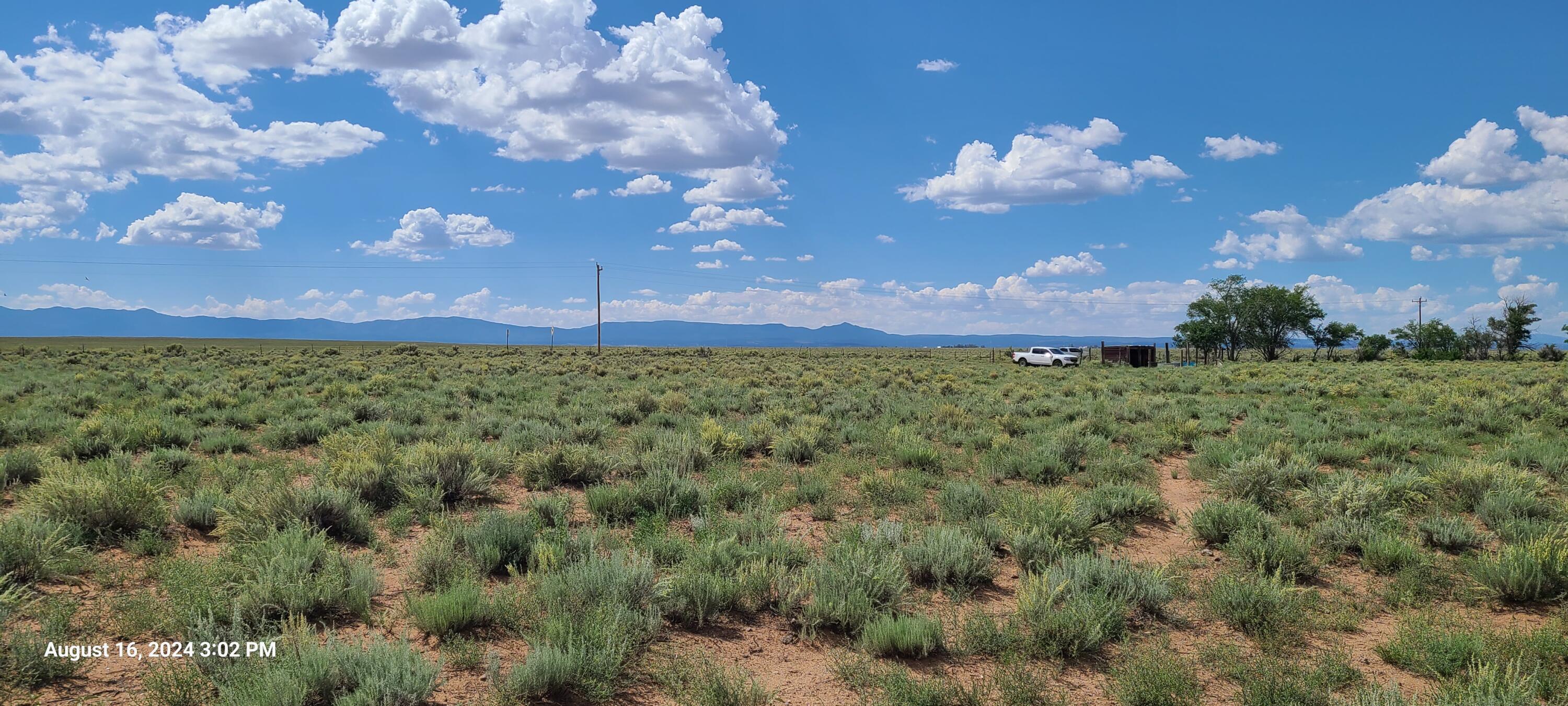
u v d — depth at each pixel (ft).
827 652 19.47
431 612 19.13
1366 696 16.02
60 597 20.77
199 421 56.29
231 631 17.54
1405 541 27.84
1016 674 17.28
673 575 22.49
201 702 15.35
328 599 20.34
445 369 130.31
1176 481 42.04
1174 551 28.94
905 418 63.10
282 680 14.84
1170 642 19.93
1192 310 273.33
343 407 63.36
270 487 32.19
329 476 34.81
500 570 24.94
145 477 32.01
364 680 15.47
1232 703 16.56
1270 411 69.56
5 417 54.65
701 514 32.14
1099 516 31.50
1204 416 63.82
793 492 35.88
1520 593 22.56
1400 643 18.93
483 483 35.47
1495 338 263.08
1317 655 19.02
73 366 128.57
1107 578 22.25
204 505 28.58
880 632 18.90
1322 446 46.68
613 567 21.52
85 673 16.66
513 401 76.28
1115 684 17.40
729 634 20.36
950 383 98.37
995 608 22.47
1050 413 70.95
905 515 32.73
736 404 71.56
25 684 15.72
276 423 55.11
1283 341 268.62
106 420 46.39
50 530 23.31
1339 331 265.54
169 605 20.02
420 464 35.35
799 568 24.66
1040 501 32.04
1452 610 22.02
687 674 17.60
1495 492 32.48
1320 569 25.79
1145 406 71.05
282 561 21.12
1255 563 25.94
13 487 33.65
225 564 22.21
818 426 53.72
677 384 98.27
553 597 20.61
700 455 43.14
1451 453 46.50
